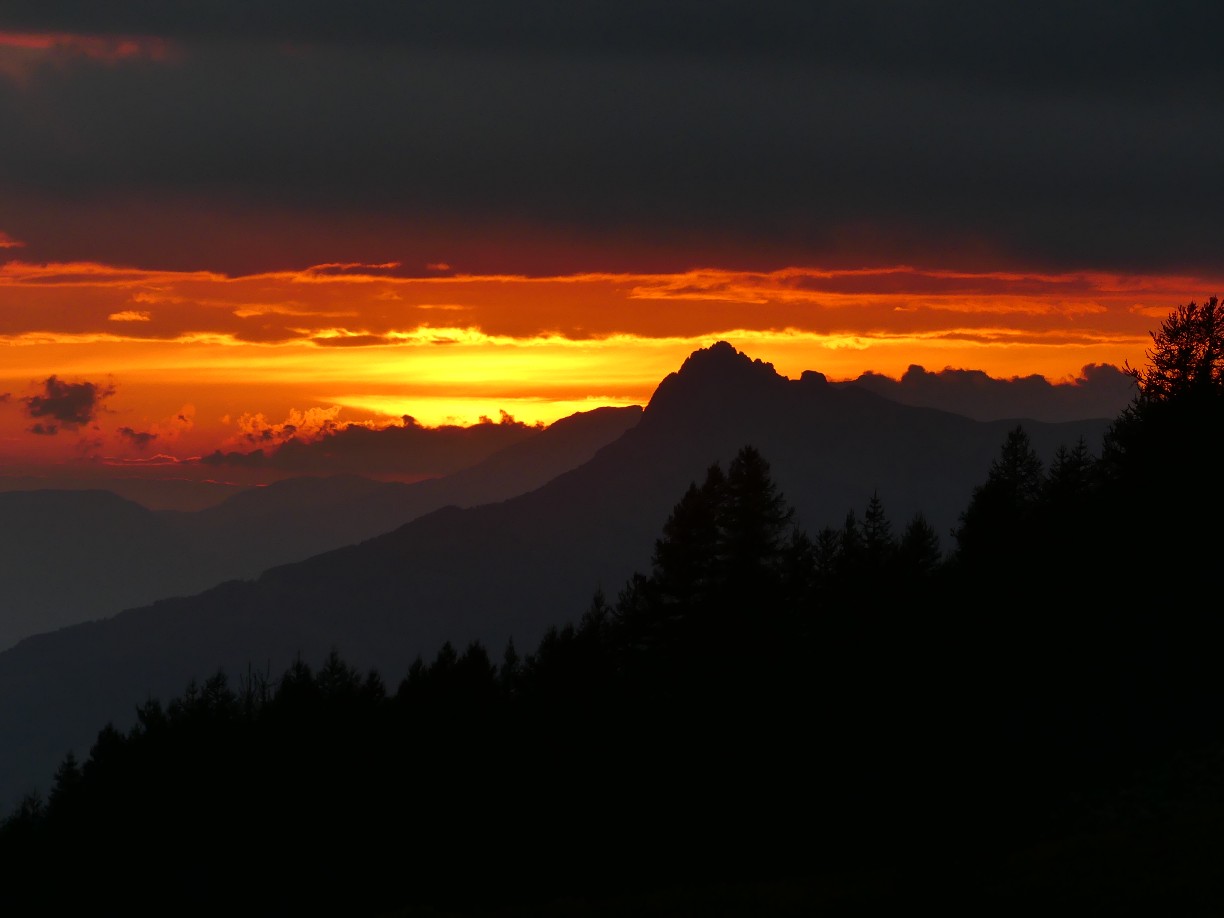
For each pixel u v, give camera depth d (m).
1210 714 60.53
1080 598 80.44
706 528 79.94
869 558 83.81
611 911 56.38
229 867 79.00
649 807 70.19
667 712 76.19
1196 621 70.69
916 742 59.47
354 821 79.62
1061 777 58.53
